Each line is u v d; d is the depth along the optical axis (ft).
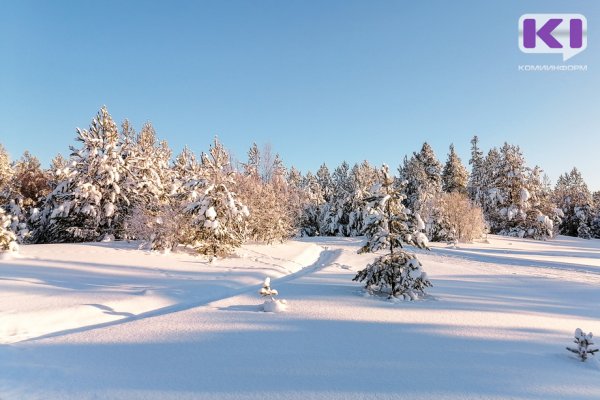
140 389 13.12
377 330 20.52
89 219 73.56
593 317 24.82
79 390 13.07
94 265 43.11
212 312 25.03
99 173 73.20
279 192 111.86
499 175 166.81
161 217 58.70
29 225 81.35
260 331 20.35
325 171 293.64
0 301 25.07
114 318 24.70
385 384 13.38
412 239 30.35
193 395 12.62
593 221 195.31
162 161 102.22
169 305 29.22
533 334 19.94
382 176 32.58
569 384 13.44
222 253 58.70
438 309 25.93
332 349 17.30
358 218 160.66
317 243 111.75
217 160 77.71
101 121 77.82
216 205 60.95
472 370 14.71
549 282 40.96
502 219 160.66
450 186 208.54
